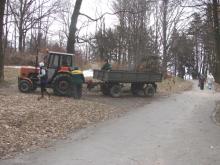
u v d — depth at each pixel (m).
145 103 25.31
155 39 51.03
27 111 15.82
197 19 27.16
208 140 13.60
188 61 92.38
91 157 10.85
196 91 40.16
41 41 55.19
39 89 25.31
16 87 24.66
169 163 10.35
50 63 23.41
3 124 13.36
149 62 46.28
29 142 12.29
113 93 26.69
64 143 12.57
